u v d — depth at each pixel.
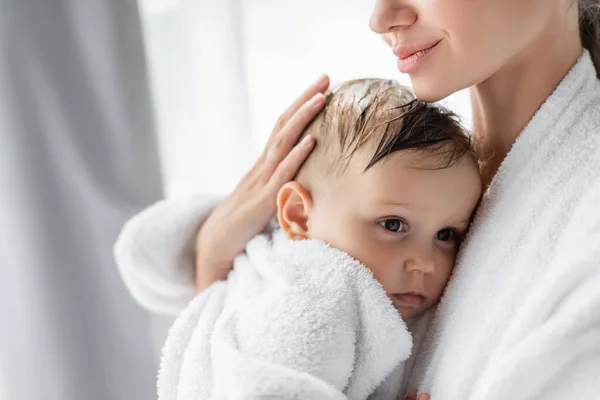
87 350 1.52
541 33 0.76
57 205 1.47
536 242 0.72
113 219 1.46
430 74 0.75
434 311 0.82
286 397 0.69
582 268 0.66
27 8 1.41
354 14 1.43
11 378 1.53
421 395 0.74
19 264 1.50
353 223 0.81
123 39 1.41
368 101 0.87
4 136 1.45
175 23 1.47
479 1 0.71
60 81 1.43
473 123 0.91
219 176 1.48
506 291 0.72
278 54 1.47
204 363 0.81
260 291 0.81
